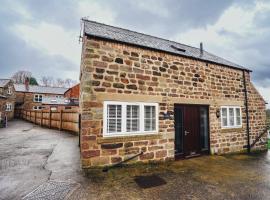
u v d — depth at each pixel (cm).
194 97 716
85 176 447
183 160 653
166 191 387
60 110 1353
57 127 1405
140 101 580
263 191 397
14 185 386
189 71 712
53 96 3606
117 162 524
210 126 755
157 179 454
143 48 603
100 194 360
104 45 534
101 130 508
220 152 772
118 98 539
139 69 589
